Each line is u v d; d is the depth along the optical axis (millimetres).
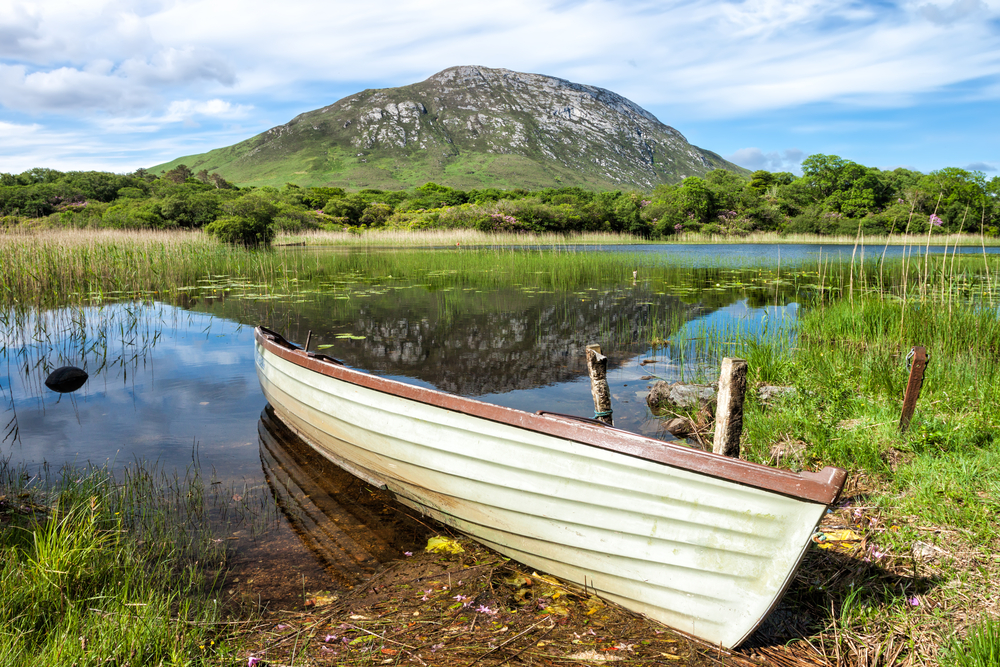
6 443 4590
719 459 2311
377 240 37281
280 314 10383
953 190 35531
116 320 9688
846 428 4285
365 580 2879
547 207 43250
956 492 3199
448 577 2918
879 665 2219
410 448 3416
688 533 2426
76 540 2689
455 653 2324
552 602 2734
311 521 3465
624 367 6859
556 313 10523
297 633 2439
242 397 5832
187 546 3135
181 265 16922
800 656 2324
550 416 2955
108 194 55406
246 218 26531
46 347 7805
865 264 19422
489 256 24094
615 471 2566
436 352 7555
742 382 3025
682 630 2514
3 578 2418
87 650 2102
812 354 6367
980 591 2480
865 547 2895
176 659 2129
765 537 2260
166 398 5773
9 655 2045
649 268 19797
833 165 65188
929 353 5895
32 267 12344
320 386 4156
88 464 4180
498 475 2975
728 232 48406
